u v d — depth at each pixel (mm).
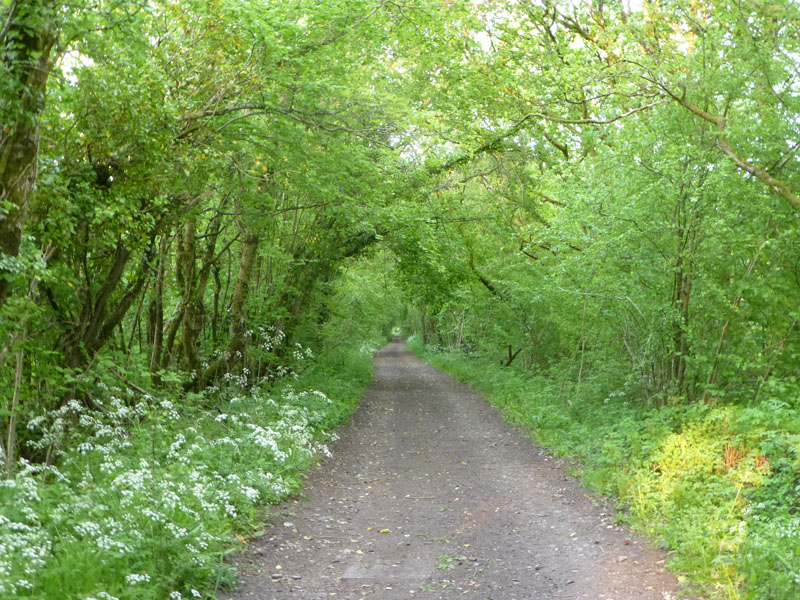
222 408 13781
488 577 6547
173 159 9688
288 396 16234
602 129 13453
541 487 10414
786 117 10773
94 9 7426
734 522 7031
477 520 8680
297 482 10117
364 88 13258
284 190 13422
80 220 8992
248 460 10117
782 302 10711
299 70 10766
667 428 10656
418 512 9109
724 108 11336
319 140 12125
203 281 15828
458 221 22234
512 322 25906
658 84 11320
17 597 4402
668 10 11945
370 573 6684
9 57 5984
